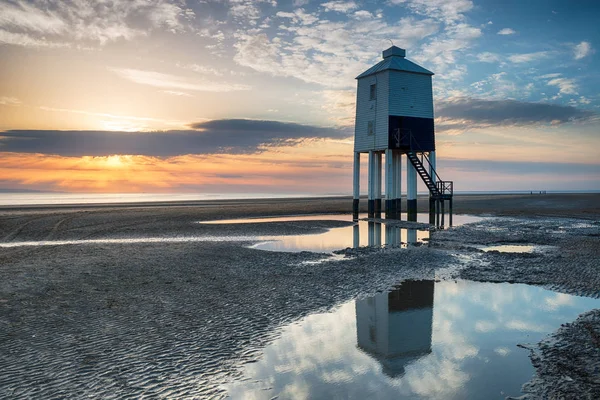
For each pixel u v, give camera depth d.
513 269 17.38
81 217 42.81
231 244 25.00
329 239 27.56
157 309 11.93
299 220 41.12
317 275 16.47
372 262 19.14
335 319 11.35
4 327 10.38
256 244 25.20
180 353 8.93
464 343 9.63
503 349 9.24
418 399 7.15
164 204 72.56
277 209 57.44
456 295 13.68
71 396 7.04
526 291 14.08
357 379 7.89
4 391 7.17
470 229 32.25
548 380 7.61
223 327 10.57
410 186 44.34
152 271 17.02
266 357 8.84
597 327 10.25
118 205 67.94
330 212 52.34
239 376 7.95
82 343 9.38
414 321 11.18
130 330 10.23
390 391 7.43
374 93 43.16
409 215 43.75
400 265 18.45
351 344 9.59
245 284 14.97
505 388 7.48
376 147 42.91
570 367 8.09
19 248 23.39
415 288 14.58
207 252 21.77
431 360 8.71
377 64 45.03
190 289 14.20
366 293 13.95
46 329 10.24
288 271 17.17
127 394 7.15
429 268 17.83
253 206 65.38
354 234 30.09
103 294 13.50
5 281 15.23
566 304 12.58
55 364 8.27
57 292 13.73
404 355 8.98
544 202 68.12
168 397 7.09
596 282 14.94
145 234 29.91
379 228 33.94
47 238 27.91
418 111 42.53
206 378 7.84
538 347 9.23
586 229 31.70
